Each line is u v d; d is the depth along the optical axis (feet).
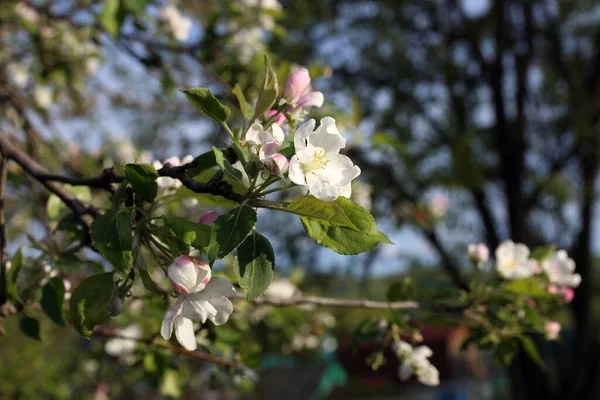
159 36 12.89
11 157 6.81
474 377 44.96
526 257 8.77
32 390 23.40
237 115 13.06
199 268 4.68
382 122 33.40
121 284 5.19
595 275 38.78
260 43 14.10
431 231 30.81
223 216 4.50
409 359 8.54
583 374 33.71
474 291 8.69
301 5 30.63
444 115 35.58
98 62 15.39
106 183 6.27
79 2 12.09
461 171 30.89
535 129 36.47
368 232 4.51
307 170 4.57
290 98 5.31
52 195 7.42
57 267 6.95
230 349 9.16
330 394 49.42
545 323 9.11
